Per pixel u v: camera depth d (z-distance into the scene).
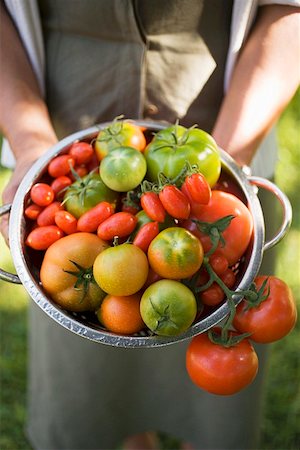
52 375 1.33
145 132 1.01
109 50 1.09
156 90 1.11
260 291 0.89
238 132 1.05
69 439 1.40
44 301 0.86
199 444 1.41
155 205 0.86
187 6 1.05
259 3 1.08
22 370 1.74
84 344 1.27
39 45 1.12
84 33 1.09
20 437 1.63
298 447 1.62
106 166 0.90
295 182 2.22
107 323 0.87
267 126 1.08
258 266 0.89
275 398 1.69
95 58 1.10
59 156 0.96
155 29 1.06
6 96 1.10
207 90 1.13
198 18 1.07
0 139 2.25
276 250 1.27
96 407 1.36
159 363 1.32
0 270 0.90
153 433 1.58
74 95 1.13
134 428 1.42
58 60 1.12
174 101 1.12
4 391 1.71
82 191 0.91
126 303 0.85
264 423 1.65
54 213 0.91
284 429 1.64
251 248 0.91
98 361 1.29
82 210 0.91
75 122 1.15
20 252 0.89
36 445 1.47
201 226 0.87
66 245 0.87
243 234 0.90
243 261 0.92
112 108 1.13
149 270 0.86
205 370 0.88
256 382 1.33
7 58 1.11
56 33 1.11
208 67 1.11
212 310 0.87
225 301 0.87
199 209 0.89
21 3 1.06
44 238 0.89
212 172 0.92
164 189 0.85
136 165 0.89
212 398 1.35
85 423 1.38
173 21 1.06
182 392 1.36
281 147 2.33
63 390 1.34
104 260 0.83
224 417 1.36
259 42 1.09
